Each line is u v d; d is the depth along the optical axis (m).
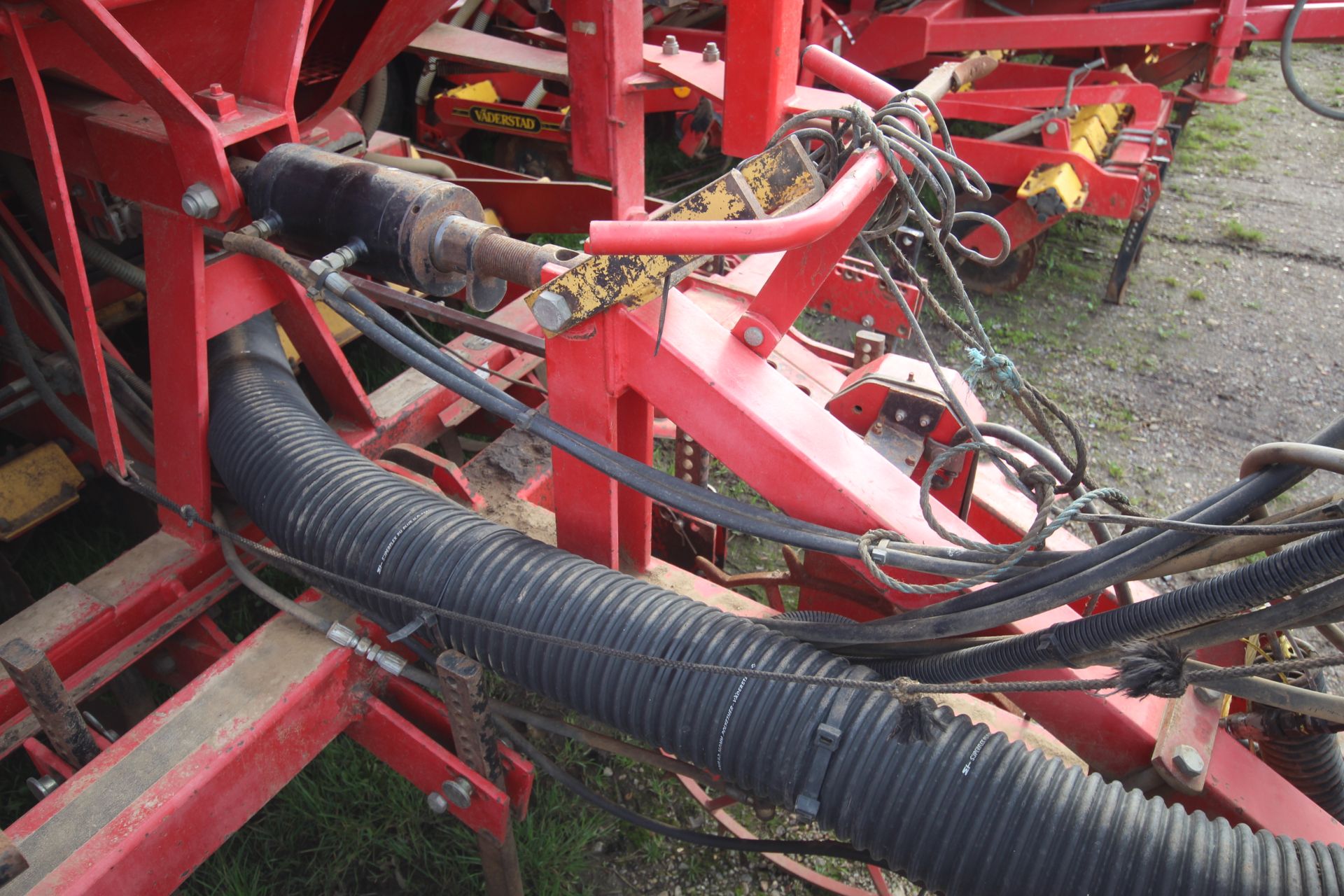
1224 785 1.96
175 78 2.45
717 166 6.29
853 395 2.39
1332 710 1.60
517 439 3.02
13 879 1.66
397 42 3.12
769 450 1.99
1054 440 1.88
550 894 2.64
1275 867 1.55
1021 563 1.74
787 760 1.82
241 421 2.52
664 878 2.73
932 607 1.86
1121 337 5.09
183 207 2.17
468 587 2.11
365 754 2.91
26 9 1.96
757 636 1.96
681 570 2.58
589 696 2.01
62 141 2.46
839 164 1.93
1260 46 9.09
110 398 2.43
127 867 1.83
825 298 3.87
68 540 3.50
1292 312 5.29
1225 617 1.57
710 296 3.12
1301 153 7.02
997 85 5.76
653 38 5.55
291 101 2.34
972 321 1.75
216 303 2.52
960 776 1.71
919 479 2.37
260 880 2.67
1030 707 2.13
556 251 2.05
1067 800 1.66
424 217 2.10
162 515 2.69
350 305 2.13
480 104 5.05
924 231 1.74
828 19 5.66
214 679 2.16
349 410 3.06
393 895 2.67
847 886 2.68
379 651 2.24
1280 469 1.45
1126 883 1.58
